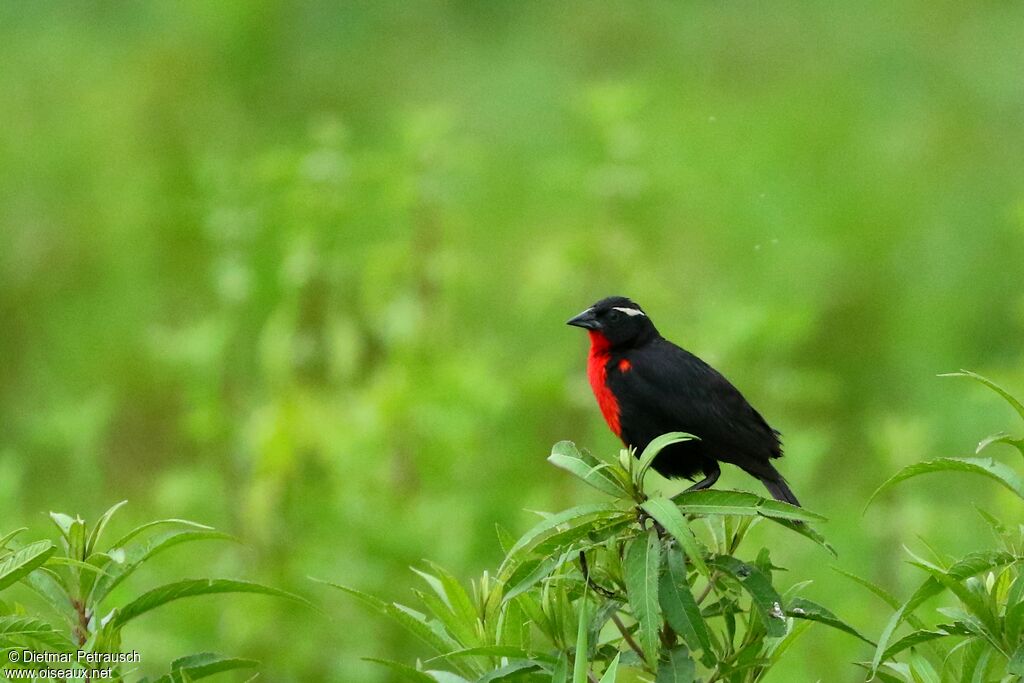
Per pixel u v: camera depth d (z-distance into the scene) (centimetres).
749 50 2347
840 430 1614
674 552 522
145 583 1176
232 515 1270
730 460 830
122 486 1541
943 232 1872
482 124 2122
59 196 1883
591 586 549
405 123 1354
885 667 556
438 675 551
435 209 1338
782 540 1193
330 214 1312
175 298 1734
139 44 2173
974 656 524
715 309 1431
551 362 1405
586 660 521
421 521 1185
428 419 1235
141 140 1975
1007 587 534
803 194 1933
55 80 2095
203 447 1372
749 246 1836
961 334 1739
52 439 1362
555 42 2342
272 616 1151
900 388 1675
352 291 1430
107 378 1625
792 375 1355
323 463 1258
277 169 1324
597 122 1419
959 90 2223
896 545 1195
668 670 526
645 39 2370
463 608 566
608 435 1320
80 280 1778
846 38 2373
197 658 548
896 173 2012
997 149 2084
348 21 2270
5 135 1964
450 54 2288
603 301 888
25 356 1706
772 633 521
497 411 1263
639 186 1401
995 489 1233
